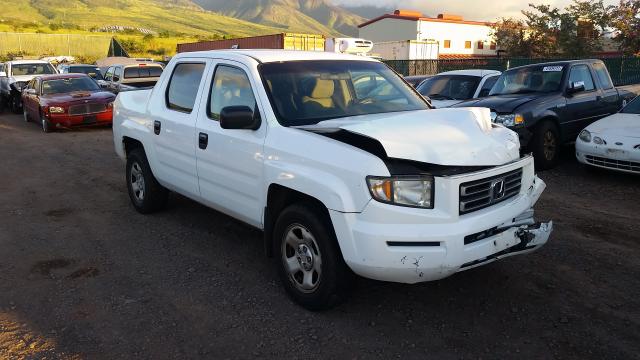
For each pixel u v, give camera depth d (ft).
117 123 22.03
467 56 154.92
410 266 11.18
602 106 30.86
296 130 13.23
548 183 25.39
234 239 18.45
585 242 17.35
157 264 16.40
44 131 47.88
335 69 16.10
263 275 15.47
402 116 13.19
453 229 11.17
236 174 14.94
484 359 11.12
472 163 11.66
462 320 12.66
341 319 12.83
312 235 12.56
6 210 22.50
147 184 20.51
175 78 18.63
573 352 11.27
